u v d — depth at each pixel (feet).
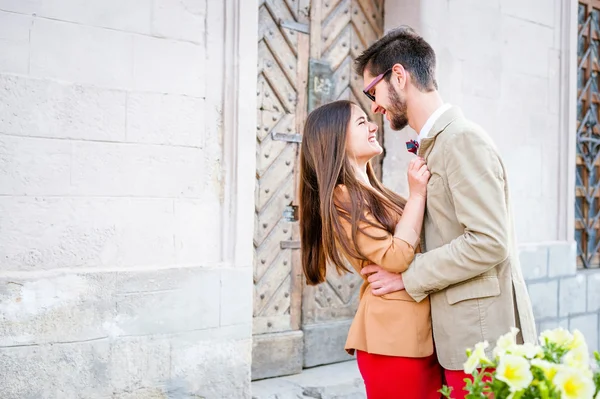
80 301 8.89
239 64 10.27
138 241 9.48
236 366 10.24
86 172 9.05
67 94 8.89
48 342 8.66
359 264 7.11
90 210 9.08
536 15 15.66
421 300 6.61
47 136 8.75
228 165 10.28
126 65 9.37
